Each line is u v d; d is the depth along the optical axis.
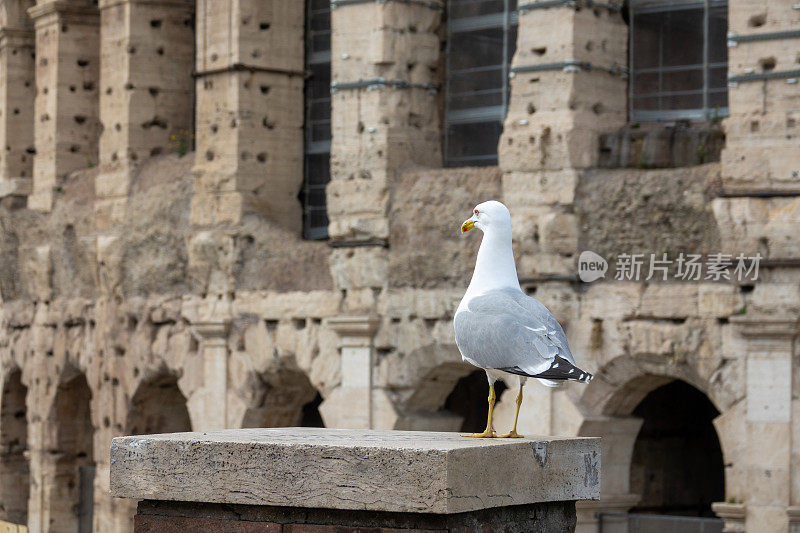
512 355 12.50
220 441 11.87
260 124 37.97
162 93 42.03
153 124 42.03
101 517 42.38
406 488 11.16
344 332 34.47
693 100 31.86
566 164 31.05
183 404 42.31
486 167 33.00
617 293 30.36
